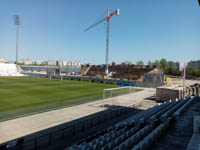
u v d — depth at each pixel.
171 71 109.12
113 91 39.84
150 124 10.56
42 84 48.69
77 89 40.84
